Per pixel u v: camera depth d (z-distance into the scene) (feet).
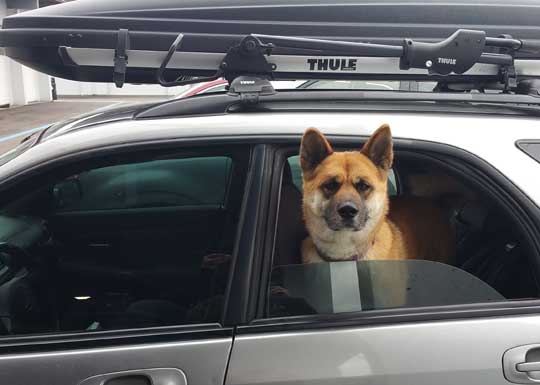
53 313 6.61
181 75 6.66
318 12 6.68
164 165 8.50
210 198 8.32
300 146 5.52
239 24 6.54
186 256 7.70
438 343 4.95
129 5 6.68
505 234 6.05
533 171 5.45
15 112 55.98
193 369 4.87
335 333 4.98
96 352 4.95
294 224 6.06
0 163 5.94
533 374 4.91
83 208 7.91
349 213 5.43
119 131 5.56
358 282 5.67
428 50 6.00
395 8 6.80
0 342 5.06
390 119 5.74
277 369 4.84
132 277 7.39
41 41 6.20
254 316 5.05
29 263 6.78
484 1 7.02
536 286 5.26
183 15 6.58
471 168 5.49
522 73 6.93
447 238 7.01
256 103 5.85
